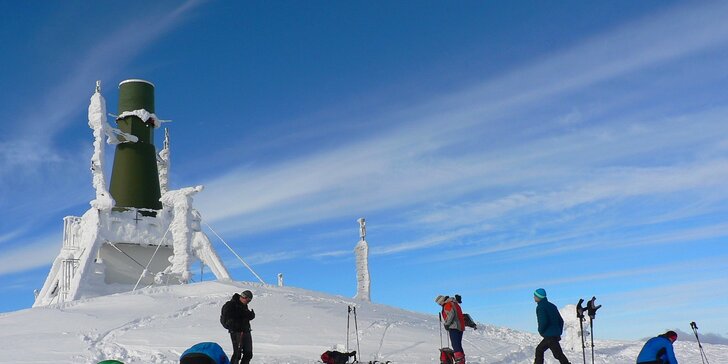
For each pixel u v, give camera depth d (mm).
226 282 31141
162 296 27594
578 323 21359
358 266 42594
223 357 5535
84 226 36719
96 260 37719
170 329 20641
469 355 18172
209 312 24188
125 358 16438
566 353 20172
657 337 9352
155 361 15961
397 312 29984
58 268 37531
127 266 38281
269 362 15648
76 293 33344
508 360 17859
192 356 5309
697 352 20344
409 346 19219
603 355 19781
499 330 26766
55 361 15133
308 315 24234
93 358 15836
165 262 39406
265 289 30484
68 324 21250
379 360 16531
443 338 21391
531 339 24844
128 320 22203
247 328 13641
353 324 22812
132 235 37500
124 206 40969
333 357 14039
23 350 16594
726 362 17531
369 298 41906
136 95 43219
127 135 41188
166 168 45844
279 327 21641
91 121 36906
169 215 39688
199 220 37719
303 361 15891
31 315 22906
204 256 36781
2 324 21281
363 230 43125
